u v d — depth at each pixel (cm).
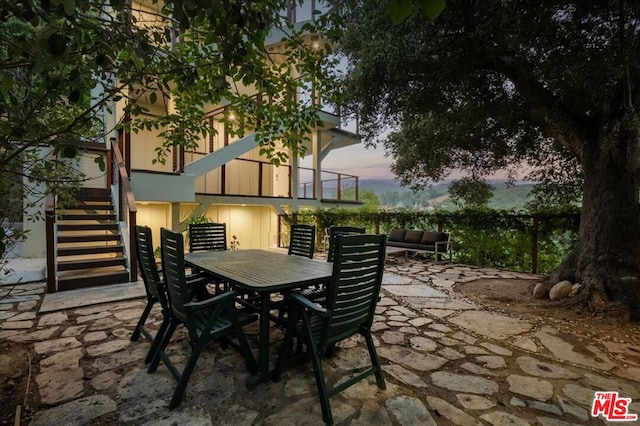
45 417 176
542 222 596
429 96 419
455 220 727
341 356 259
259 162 948
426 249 715
